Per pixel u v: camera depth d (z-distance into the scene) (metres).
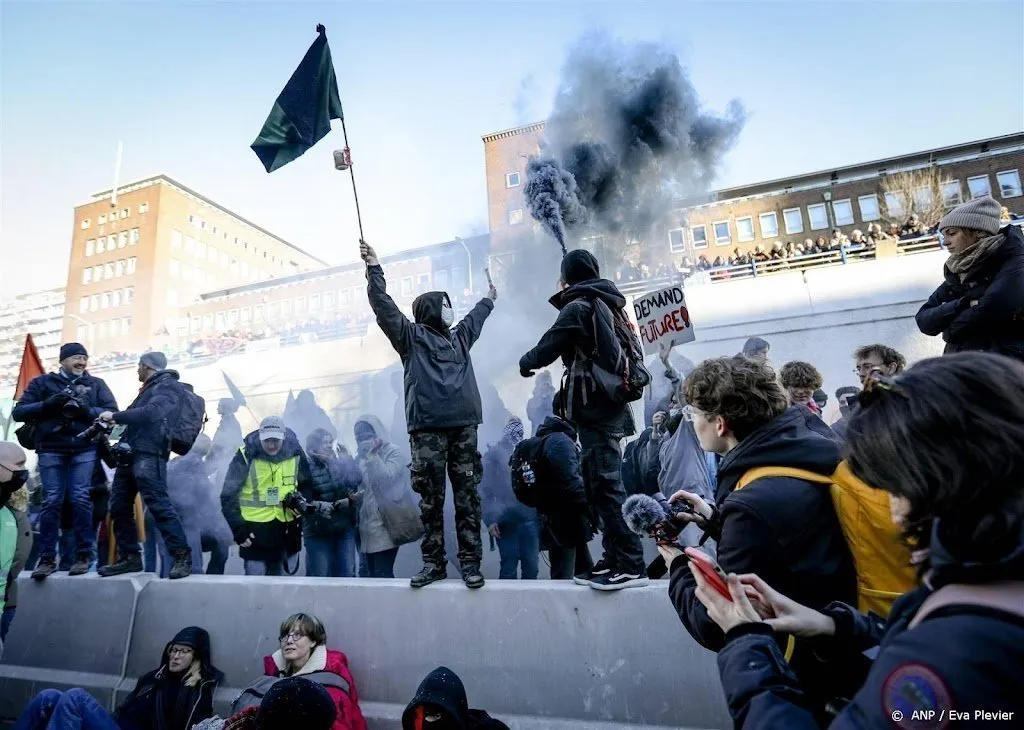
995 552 0.73
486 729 2.53
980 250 2.68
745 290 11.24
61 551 5.15
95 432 4.03
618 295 3.04
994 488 0.75
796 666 1.35
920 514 0.85
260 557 4.34
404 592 3.23
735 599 1.21
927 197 26.62
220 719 3.03
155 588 3.90
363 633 3.25
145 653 3.76
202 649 3.46
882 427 0.89
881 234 14.80
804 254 15.49
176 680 3.38
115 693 3.67
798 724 0.96
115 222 54.06
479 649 2.99
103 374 16.27
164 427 4.21
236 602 3.62
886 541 1.33
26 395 4.52
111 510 4.29
